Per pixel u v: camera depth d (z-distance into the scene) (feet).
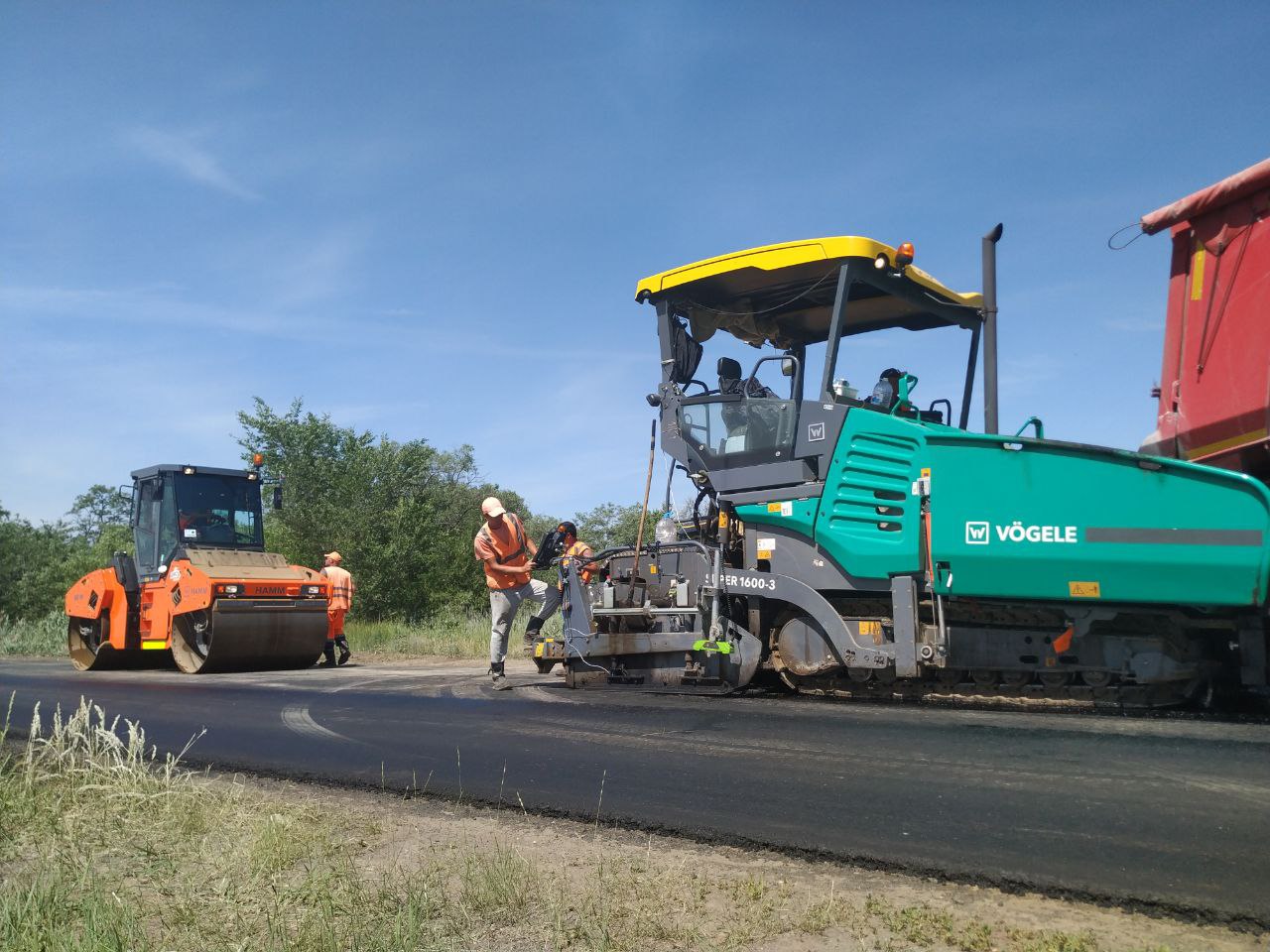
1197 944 9.49
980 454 22.53
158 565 46.06
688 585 26.71
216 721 24.98
